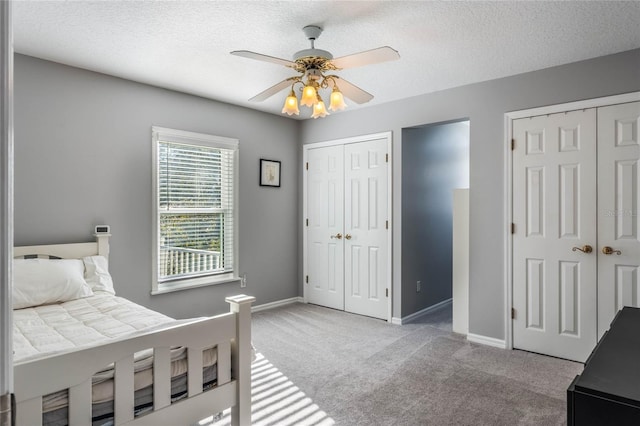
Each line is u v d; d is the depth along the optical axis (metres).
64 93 3.09
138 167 3.51
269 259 4.68
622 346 1.22
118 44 2.72
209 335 1.82
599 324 2.94
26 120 2.91
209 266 4.10
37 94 2.96
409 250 4.21
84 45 2.74
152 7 2.22
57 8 2.23
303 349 3.33
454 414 2.27
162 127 3.67
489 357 3.14
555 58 2.95
